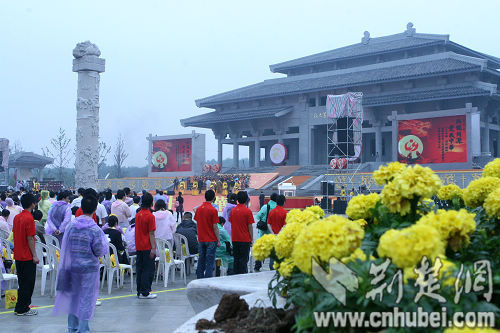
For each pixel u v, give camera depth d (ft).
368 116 186.70
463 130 118.11
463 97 161.07
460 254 12.27
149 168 208.64
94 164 101.55
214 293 19.74
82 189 54.90
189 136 198.39
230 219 36.06
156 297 33.19
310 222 14.17
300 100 205.67
